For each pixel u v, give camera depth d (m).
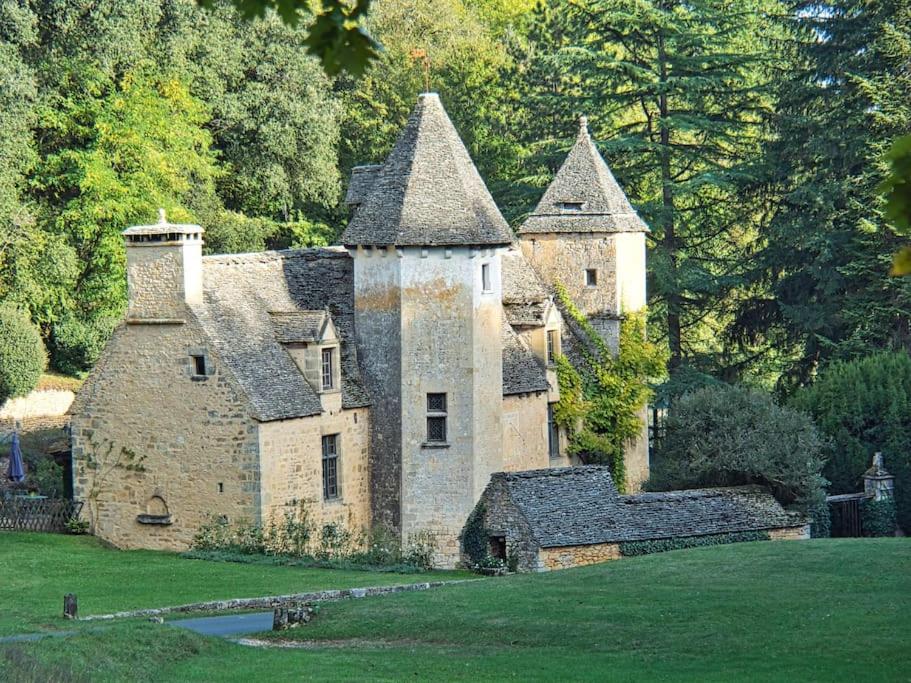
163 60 81.56
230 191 90.44
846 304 80.06
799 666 32.16
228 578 47.97
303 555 52.66
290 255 58.50
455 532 56.56
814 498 57.31
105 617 41.12
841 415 63.62
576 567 47.94
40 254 74.31
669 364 87.50
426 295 56.50
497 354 58.03
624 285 67.81
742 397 59.47
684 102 92.25
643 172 89.00
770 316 86.94
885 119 79.44
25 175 78.50
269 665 33.94
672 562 45.16
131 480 54.28
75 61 76.19
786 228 83.69
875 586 40.00
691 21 88.31
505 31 107.81
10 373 71.69
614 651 35.22
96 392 54.75
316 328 54.84
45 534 55.03
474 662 34.19
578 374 64.94
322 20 16.38
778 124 85.69
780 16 86.62
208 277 54.62
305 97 87.69
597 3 88.62
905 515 62.25
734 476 58.44
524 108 97.00
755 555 45.31
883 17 81.38
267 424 52.41
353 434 56.50
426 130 58.00
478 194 57.84
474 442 56.75
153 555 52.62
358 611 41.12
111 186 77.00
